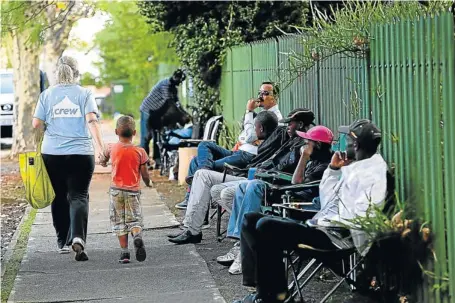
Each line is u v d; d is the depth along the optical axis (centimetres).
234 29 2073
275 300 801
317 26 1202
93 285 976
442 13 719
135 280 992
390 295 790
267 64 1572
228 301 888
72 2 1959
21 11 1752
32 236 1306
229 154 1332
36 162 1116
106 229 1343
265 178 1023
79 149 1109
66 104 1111
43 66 3453
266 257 796
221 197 1091
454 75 692
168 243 1198
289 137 1105
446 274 723
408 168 788
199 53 2120
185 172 1844
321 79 1166
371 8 1023
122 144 1078
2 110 3209
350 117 1000
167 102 2130
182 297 909
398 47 805
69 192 1117
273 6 2047
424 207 757
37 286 980
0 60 3800
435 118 731
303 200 933
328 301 846
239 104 1862
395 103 816
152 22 2234
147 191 1781
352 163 796
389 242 763
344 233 795
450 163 703
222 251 1127
